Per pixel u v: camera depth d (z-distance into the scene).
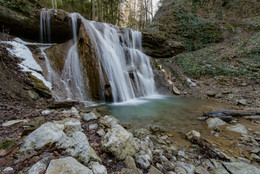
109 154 1.70
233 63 10.34
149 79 9.27
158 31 15.72
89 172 1.22
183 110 5.38
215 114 4.39
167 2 21.03
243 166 1.94
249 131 3.34
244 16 16.47
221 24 15.30
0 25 6.12
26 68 4.70
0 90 3.36
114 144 1.72
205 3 17.61
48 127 1.75
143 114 4.81
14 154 1.41
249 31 13.34
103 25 9.79
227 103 6.37
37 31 7.24
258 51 10.06
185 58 13.58
